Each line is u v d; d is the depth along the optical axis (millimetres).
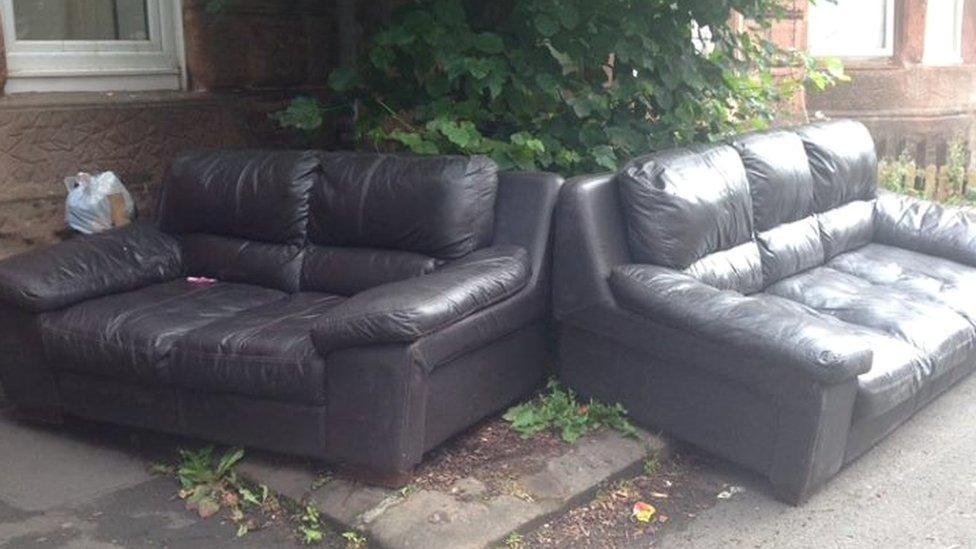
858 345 3775
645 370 4316
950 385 4828
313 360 3846
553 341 4707
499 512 3742
